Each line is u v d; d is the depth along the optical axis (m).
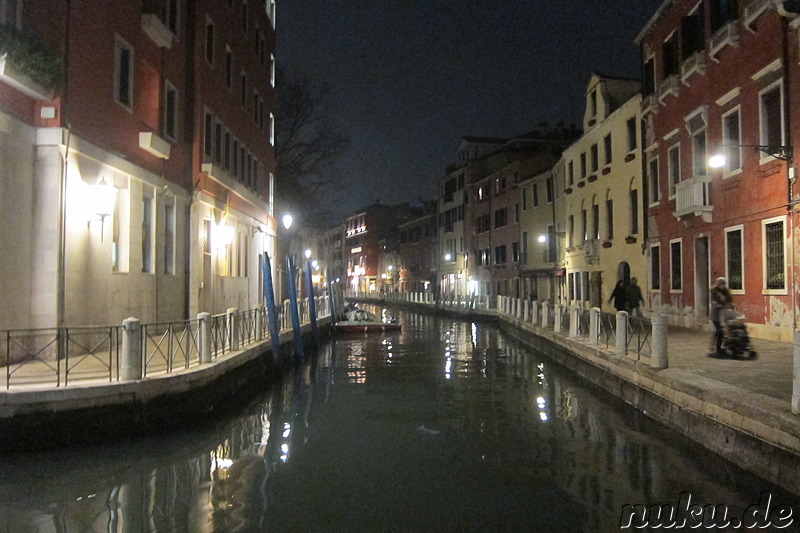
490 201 47.81
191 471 8.26
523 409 12.43
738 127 15.78
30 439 8.39
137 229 14.48
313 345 24.45
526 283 40.31
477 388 15.12
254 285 25.75
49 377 9.46
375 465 8.66
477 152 55.19
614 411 11.88
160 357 12.23
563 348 18.14
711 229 17.27
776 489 6.89
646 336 11.94
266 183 28.39
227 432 10.48
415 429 10.84
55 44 11.28
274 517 6.73
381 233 91.12
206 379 11.00
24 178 10.82
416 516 6.77
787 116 13.38
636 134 23.53
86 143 12.02
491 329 34.38
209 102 19.03
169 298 16.39
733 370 10.45
